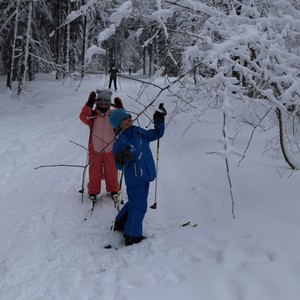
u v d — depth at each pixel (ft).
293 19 13.65
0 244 13.69
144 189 13.61
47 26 68.80
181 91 14.39
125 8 11.81
